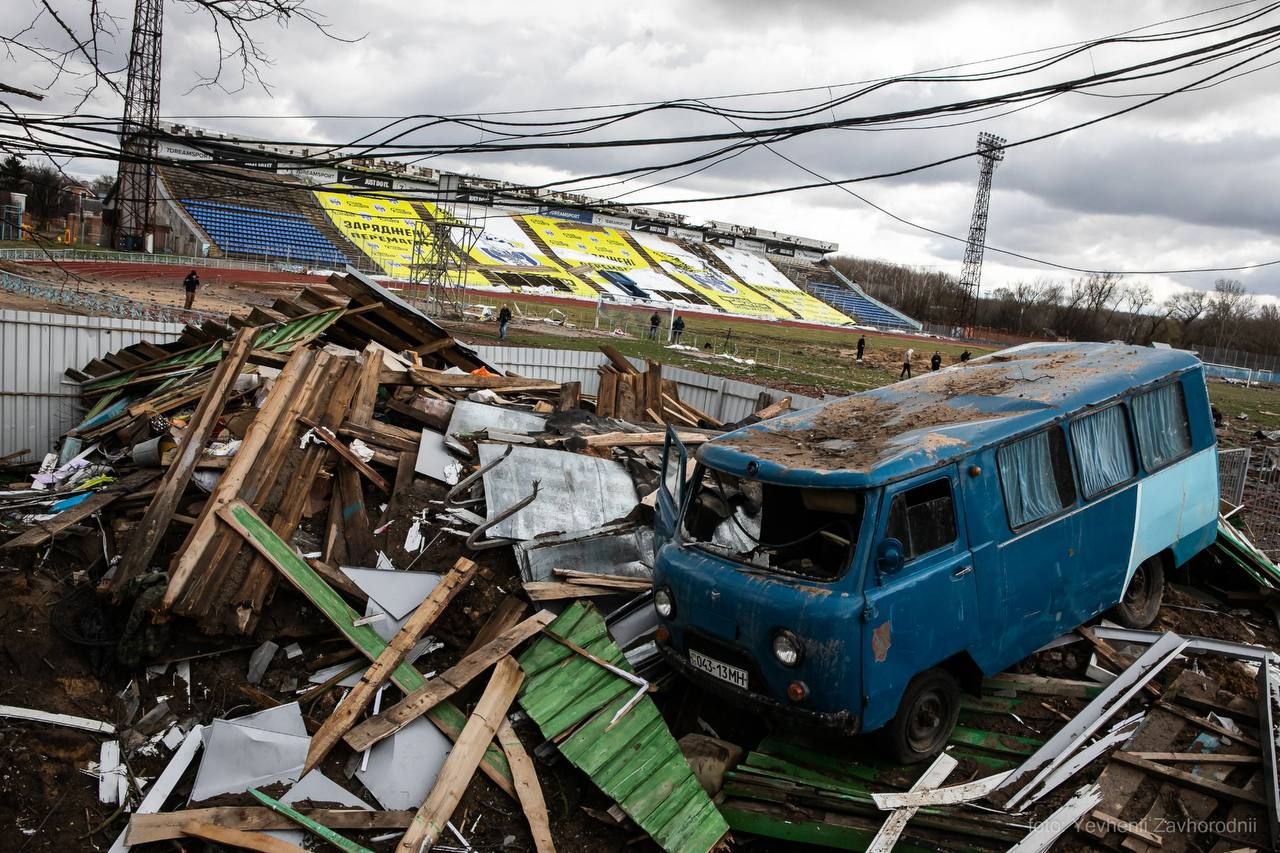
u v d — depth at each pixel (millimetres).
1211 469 8758
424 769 6586
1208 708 6602
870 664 5863
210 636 7328
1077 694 7070
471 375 12742
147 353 14492
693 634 6730
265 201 61688
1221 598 9617
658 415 14008
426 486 9492
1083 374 8117
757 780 6418
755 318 74188
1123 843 5402
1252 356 68938
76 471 10133
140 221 52094
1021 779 6164
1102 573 7496
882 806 5891
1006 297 103000
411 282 48906
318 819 6043
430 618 7688
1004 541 6711
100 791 6180
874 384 33625
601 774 6527
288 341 12156
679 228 95312
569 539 8906
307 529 8648
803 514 6516
